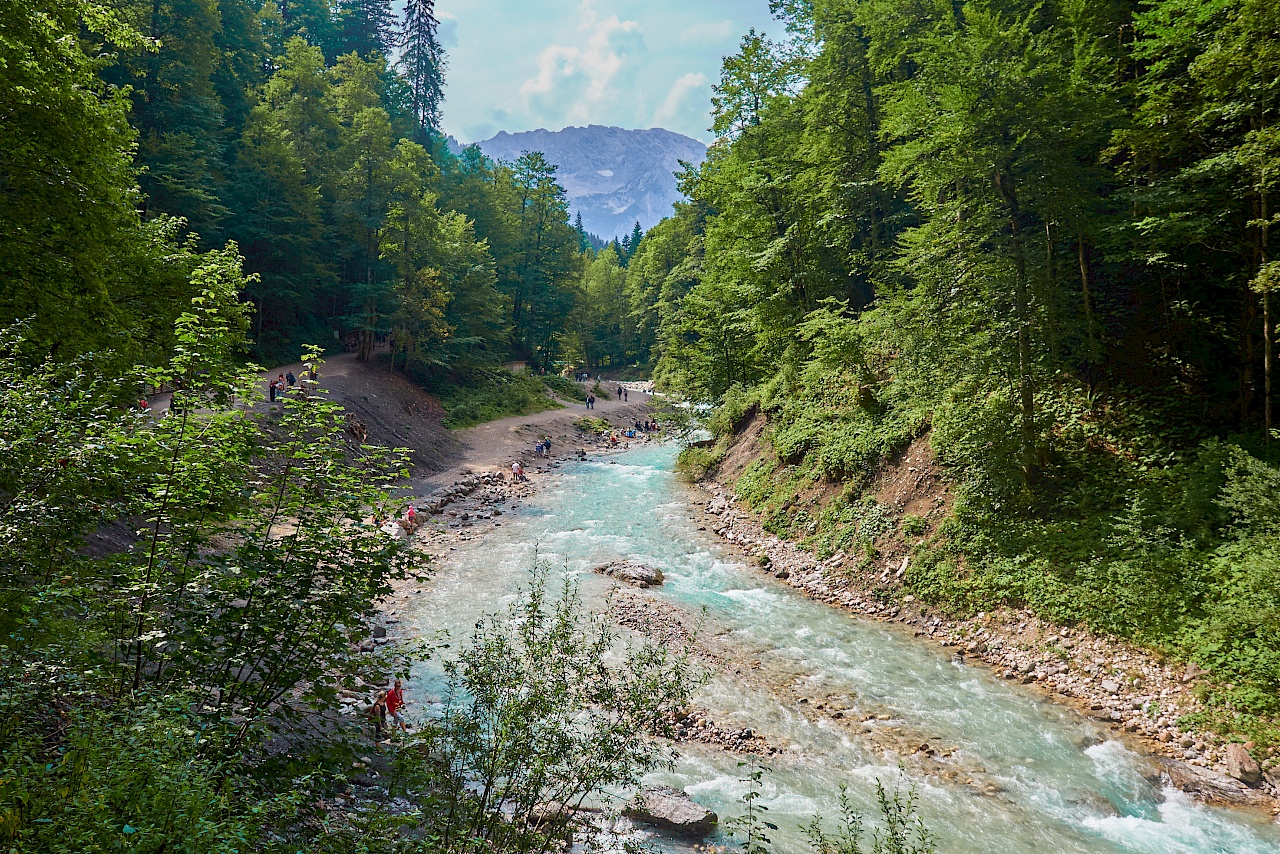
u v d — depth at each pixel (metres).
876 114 31.89
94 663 5.78
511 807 8.95
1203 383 19.09
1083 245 20.17
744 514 29.30
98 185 12.09
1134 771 12.47
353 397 41.31
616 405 71.31
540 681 7.64
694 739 13.54
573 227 83.06
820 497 25.83
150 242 14.32
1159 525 16.31
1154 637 14.90
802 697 15.20
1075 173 17.98
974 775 12.45
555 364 91.31
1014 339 18.62
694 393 41.47
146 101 40.59
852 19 31.92
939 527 20.59
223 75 51.50
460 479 38.09
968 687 15.68
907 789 12.05
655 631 18.12
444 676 15.27
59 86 11.55
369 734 10.23
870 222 35.59
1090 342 19.39
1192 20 16.88
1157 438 18.48
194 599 6.62
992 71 16.95
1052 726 14.01
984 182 18.84
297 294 46.28
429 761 7.28
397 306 51.62
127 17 37.12
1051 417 19.25
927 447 22.73
